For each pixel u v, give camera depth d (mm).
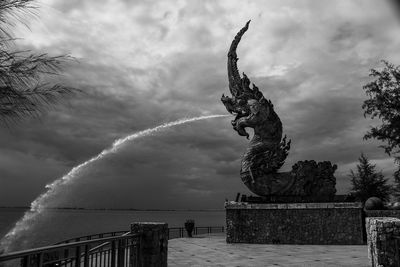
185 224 33469
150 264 11250
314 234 25141
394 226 11734
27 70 5160
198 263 15867
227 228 26312
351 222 24859
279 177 27250
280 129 28688
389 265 11594
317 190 26797
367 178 52781
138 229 11484
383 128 37375
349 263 15641
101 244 9180
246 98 29125
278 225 25703
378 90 37688
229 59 30359
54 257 7152
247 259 17188
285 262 16109
